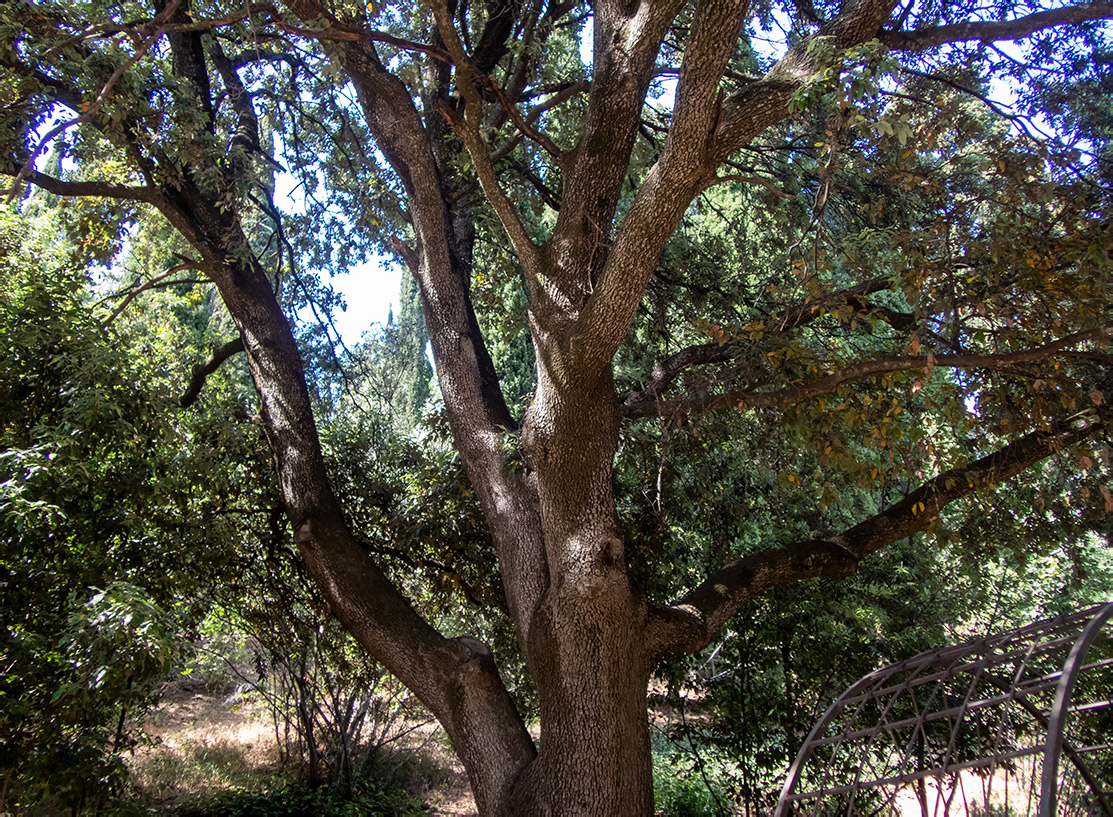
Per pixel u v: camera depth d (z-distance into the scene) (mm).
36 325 5629
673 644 5512
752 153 8695
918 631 7555
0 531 4820
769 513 8555
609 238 5395
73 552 5652
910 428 5062
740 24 3879
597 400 5105
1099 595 8664
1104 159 5973
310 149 9125
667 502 7914
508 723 5520
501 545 5930
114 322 7598
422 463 8977
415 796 9172
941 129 5184
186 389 8742
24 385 5633
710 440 7637
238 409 7969
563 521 5098
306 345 9602
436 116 7453
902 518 6105
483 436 6207
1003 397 5281
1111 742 6660
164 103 6102
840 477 6309
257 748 9688
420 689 5730
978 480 5578
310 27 4777
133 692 5129
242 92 8109
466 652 5805
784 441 7070
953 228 5711
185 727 10008
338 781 8688
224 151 6441
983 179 5797
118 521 6020
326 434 8992
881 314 5898
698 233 9305
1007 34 5172
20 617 5152
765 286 7820
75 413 5340
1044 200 4809
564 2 7812
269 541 8227
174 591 7035
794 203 8062
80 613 4426
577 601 4945
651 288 8297
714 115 4066
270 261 10578
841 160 6840
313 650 8867
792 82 4367
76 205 7523
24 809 6445
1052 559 8516
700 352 6531
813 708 7645
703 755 8797
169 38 7348
